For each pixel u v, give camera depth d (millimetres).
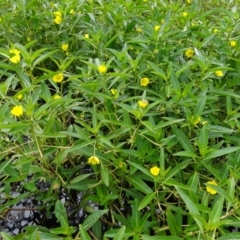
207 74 710
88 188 625
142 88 703
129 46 838
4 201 722
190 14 983
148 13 1117
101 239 620
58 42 928
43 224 717
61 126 702
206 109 737
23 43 964
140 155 602
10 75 692
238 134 692
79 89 694
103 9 983
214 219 447
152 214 593
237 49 843
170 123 586
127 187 668
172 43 887
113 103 646
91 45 892
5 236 454
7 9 1066
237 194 579
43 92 631
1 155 601
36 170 607
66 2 986
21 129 545
